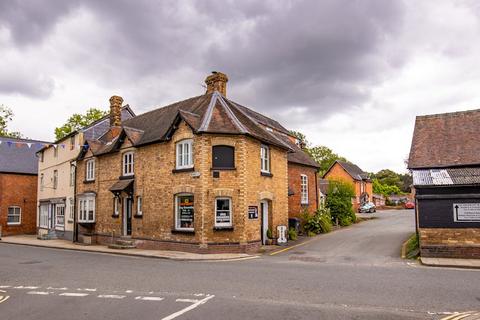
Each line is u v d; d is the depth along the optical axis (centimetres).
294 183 2586
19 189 3566
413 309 770
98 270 1325
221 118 1919
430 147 1830
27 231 3569
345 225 2938
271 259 1581
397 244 1886
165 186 1953
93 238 2450
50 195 3184
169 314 755
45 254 1897
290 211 2494
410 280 1070
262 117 2936
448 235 1491
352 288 970
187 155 1902
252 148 1916
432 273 1190
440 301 832
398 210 5262
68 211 2838
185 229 1836
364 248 1808
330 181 3186
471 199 1478
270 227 2041
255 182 1914
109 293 952
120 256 1775
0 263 1554
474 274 1170
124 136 2242
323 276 1145
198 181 1802
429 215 1523
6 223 3444
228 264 1440
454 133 1869
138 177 2120
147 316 745
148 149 2080
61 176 2992
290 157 2588
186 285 1033
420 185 1536
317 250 1808
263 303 828
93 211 2477
